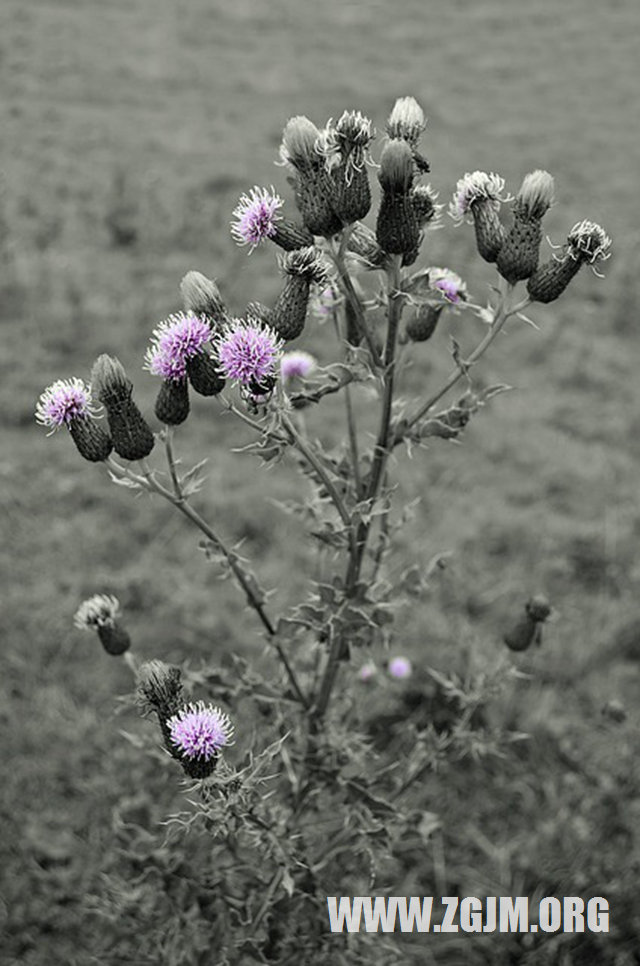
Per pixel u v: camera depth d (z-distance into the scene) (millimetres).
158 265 9648
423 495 6848
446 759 3793
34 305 8477
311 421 7422
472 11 21672
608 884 4453
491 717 5113
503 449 7527
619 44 20047
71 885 4254
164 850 3408
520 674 3422
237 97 15625
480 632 5715
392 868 4449
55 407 2666
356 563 2885
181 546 6117
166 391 2713
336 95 16203
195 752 2424
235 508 6410
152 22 18781
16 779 4625
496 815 4805
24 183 11195
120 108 14414
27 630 5406
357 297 2859
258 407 2607
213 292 2719
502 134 15188
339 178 2547
